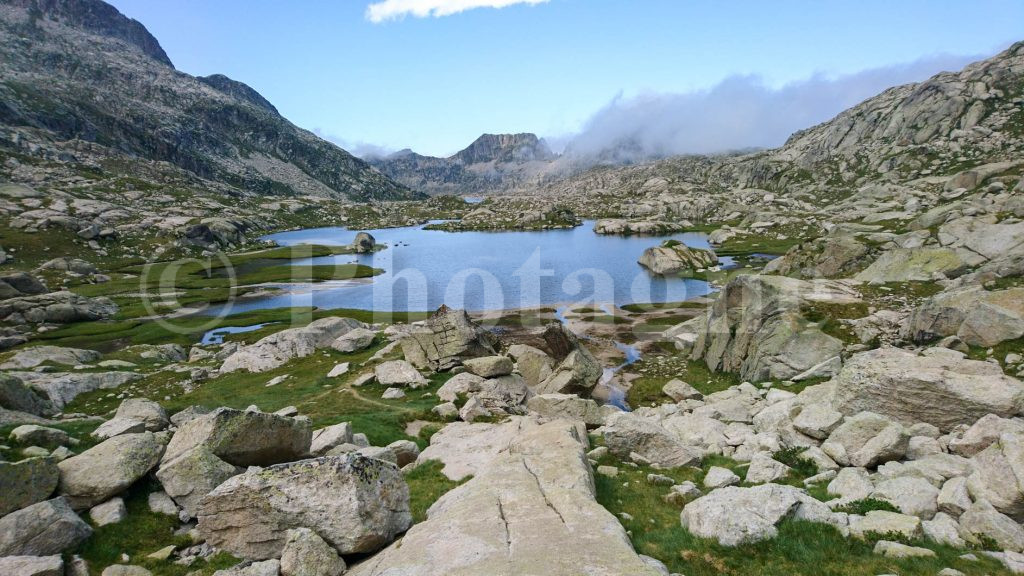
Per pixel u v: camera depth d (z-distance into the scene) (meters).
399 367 51.88
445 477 25.53
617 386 56.91
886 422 23.45
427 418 40.28
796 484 22.12
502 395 45.78
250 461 21.73
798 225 179.25
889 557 14.62
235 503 17.17
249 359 61.66
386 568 13.90
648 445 27.47
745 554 15.53
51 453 22.20
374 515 16.94
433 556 13.98
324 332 70.06
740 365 50.41
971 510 16.12
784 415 31.03
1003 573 13.45
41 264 130.25
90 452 19.97
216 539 17.38
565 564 12.94
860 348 41.84
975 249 54.94
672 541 16.62
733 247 160.25
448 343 56.31
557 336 56.75
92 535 17.28
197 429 21.27
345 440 28.41
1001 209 70.19
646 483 23.39
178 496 19.27
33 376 48.97
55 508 16.86
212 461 19.86
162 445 21.67
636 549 16.30
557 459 21.42
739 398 39.44
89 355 63.06
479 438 31.62
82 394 49.09
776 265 81.50
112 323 88.25
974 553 14.62
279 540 16.72
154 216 191.88
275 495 16.95
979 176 122.00
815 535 16.05
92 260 142.62
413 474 26.38
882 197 176.50
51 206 172.12
